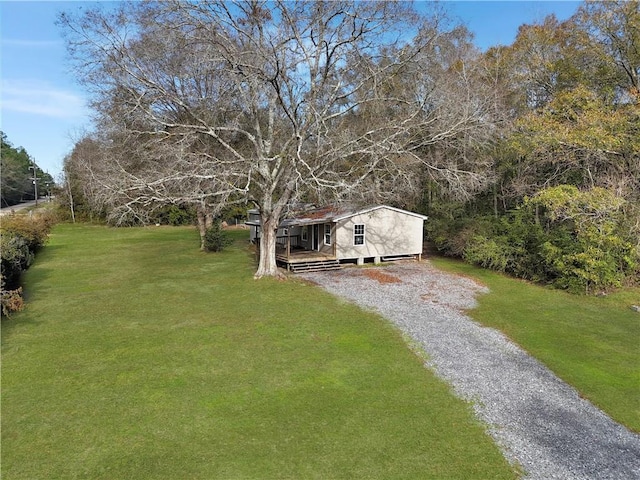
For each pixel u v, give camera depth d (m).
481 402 7.56
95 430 6.59
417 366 8.98
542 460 6.00
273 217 16.92
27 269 19.06
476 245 19.36
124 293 14.77
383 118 21.12
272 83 14.70
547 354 9.74
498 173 21.19
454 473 5.69
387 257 21.72
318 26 15.59
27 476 5.56
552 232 17.47
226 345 10.02
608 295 14.65
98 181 15.88
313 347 9.94
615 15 18.66
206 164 15.72
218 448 6.16
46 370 8.66
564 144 16.91
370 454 6.06
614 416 7.20
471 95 19.38
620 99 19.02
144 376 8.41
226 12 14.66
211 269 18.97
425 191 25.27
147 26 15.08
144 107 15.74
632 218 15.09
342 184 15.55
